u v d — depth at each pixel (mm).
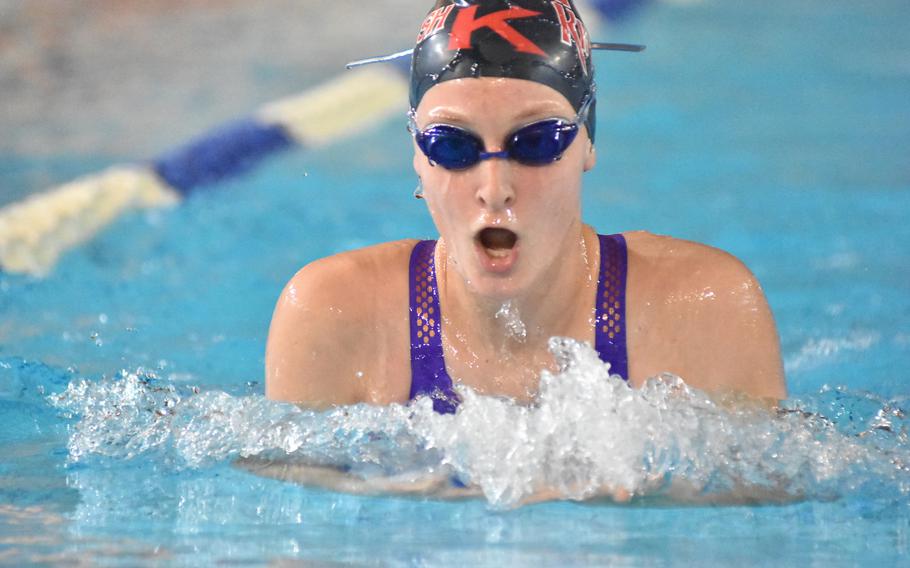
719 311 7094
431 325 7227
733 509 6074
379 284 7332
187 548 5441
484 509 6102
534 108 6379
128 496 6277
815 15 29797
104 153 17375
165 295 12461
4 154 17344
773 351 7082
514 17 6652
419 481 6387
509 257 6543
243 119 19141
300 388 7207
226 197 16672
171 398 7832
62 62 22469
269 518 5922
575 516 5965
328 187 17062
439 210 6633
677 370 7113
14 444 7285
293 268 13445
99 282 12914
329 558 5285
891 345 10586
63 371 9336
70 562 5242
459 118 6359
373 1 29172
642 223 14906
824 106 21422
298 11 27922
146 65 22625
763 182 16812
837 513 6000
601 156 18469
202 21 26656
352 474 6469
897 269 13094
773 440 6512
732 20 29297
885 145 18719
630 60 25203
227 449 6910
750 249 13914
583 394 6535
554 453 6324
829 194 16172
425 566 5160
